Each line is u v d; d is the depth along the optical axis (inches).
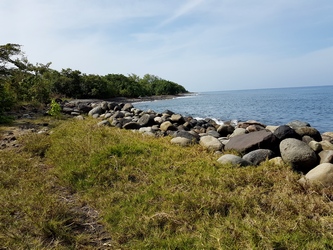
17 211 118.5
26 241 95.9
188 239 96.0
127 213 116.7
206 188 134.7
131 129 351.6
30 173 164.9
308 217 109.1
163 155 191.0
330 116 697.6
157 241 96.0
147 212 115.4
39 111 554.9
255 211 111.6
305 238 93.1
